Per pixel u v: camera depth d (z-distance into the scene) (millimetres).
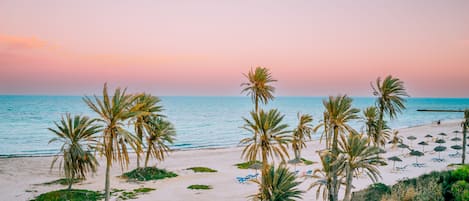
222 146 103750
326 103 42219
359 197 37875
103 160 69688
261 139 39062
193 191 46844
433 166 66688
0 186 48156
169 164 68688
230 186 50250
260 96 53188
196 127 160375
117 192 45375
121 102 35250
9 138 111125
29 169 60531
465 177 32188
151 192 45781
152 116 54312
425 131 140875
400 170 62500
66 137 41094
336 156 35688
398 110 60062
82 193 42844
